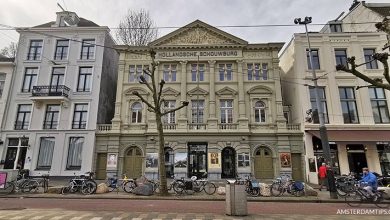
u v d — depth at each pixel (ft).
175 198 47.26
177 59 90.79
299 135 81.56
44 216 28.25
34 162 83.05
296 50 86.02
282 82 100.27
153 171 81.25
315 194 50.57
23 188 53.52
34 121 86.22
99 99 88.63
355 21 94.02
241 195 30.78
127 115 87.15
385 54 23.94
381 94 82.38
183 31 92.58
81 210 33.37
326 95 82.48
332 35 86.53
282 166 79.71
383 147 77.66
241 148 81.82
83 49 93.30
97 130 85.71
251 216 29.94
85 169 81.87
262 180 79.61
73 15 98.07
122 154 84.17
